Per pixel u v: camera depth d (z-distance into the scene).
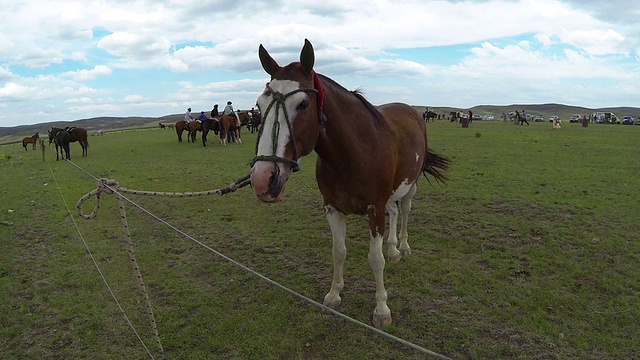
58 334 3.89
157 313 4.19
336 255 3.86
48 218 7.72
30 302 4.52
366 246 5.68
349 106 3.24
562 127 32.88
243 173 11.95
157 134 31.84
